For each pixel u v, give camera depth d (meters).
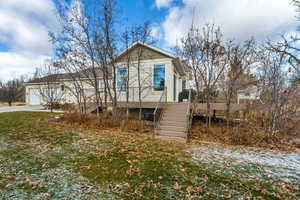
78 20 9.27
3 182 2.94
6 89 26.72
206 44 8.17
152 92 10.73
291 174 3.65
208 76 8.37
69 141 5.71
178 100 13.62
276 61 7.92
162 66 10.58
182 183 3.12
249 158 4.65
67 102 15.52
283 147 5.93
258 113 8.67
